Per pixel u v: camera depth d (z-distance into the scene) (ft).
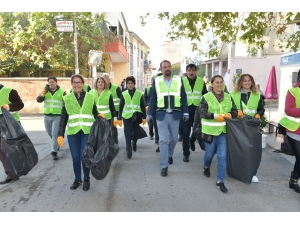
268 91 28.19
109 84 23.67
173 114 16.17
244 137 13.67
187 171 17.16
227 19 20.65
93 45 47.39
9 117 14.34
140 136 22.26
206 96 14.39
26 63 49.65
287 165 18.29
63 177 16.24
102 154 13.01
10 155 14.11
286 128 13.47
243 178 13.87
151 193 13.88
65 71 52.16
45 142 25.68
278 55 66.64
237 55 67.41
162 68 16.21
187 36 23.00
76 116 13.94
